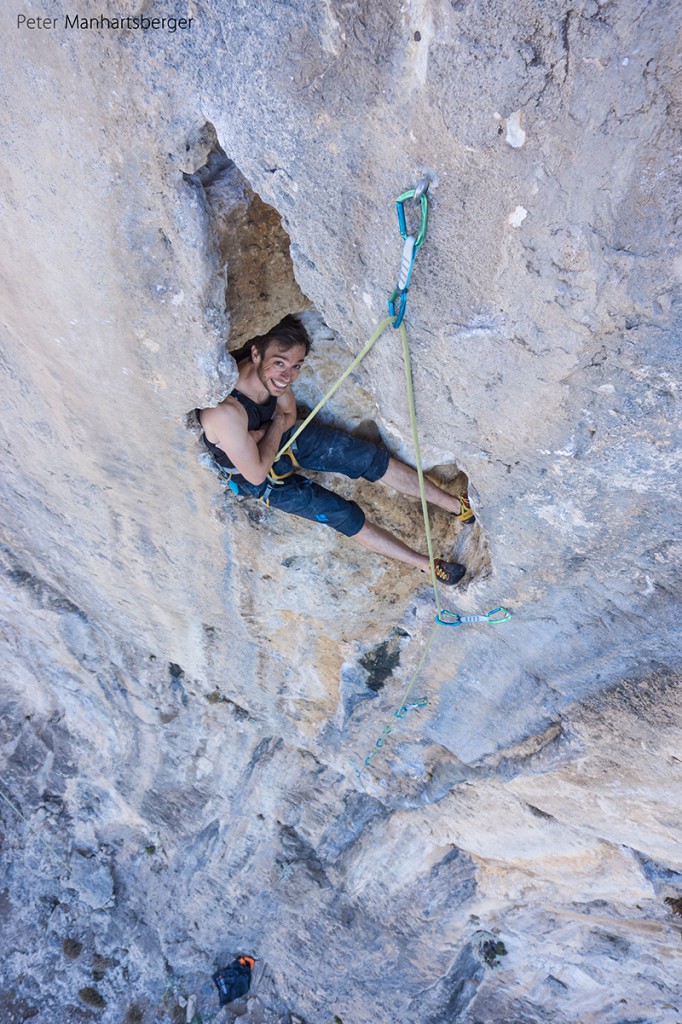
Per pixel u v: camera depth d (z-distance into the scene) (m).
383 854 6.58
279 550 4.17
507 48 1.69
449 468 3.65
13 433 4.38
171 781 7.73
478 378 2.35
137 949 9.06
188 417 3.36
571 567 2.87
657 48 1.57
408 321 2.32
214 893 8.12
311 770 6.87
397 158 1.98
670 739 3.33
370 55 1.85
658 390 2.10
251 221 2.57
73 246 2.76
